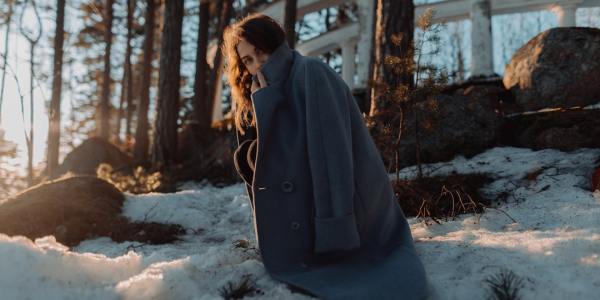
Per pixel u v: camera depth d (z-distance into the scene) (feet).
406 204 13.93
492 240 8.69
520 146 19.01
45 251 6.77
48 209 15.01
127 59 65.92
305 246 7.15
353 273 6.84
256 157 7.13
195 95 51.11
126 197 18.56
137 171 31.27
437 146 19.74
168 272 6.95
